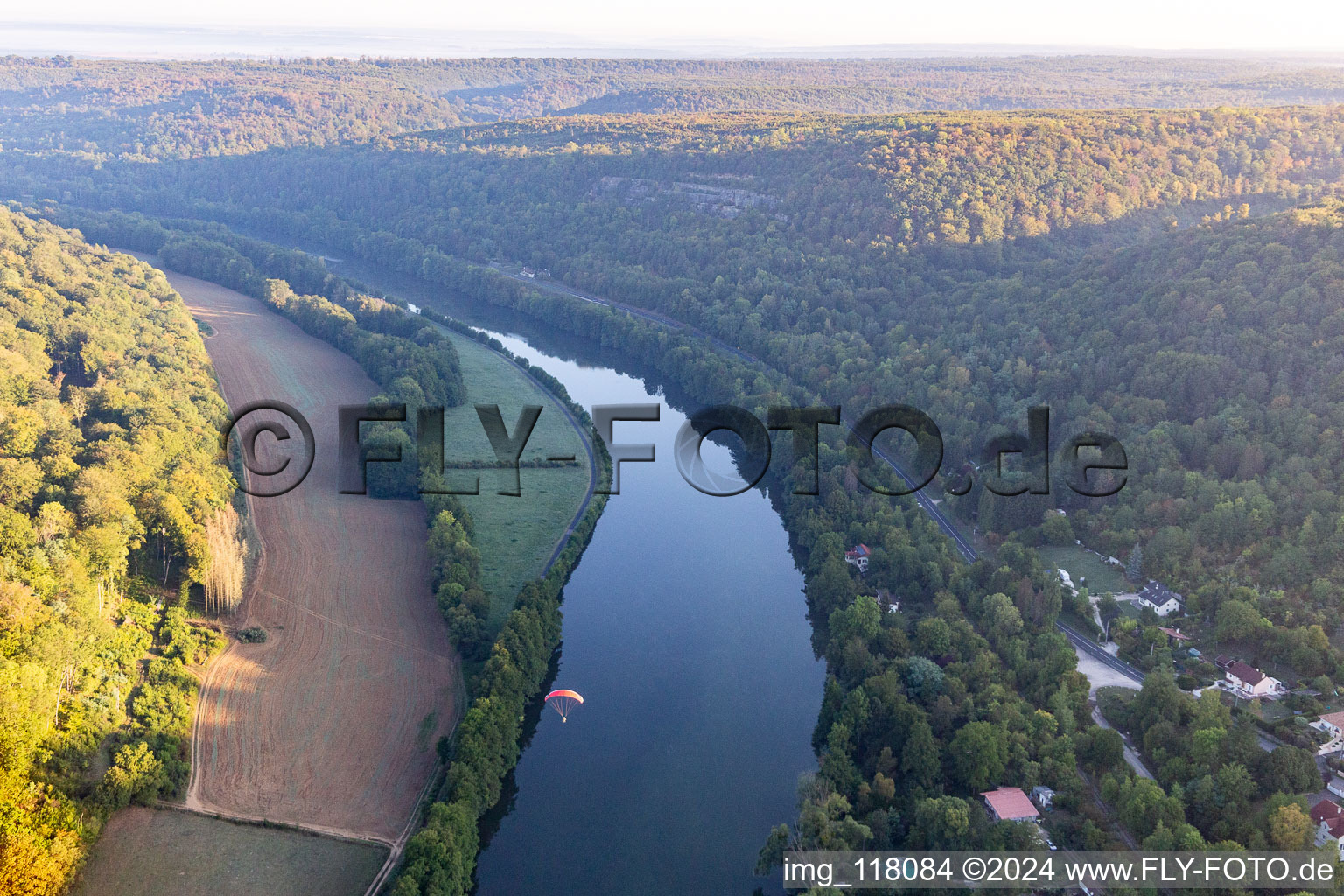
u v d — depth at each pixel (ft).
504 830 452.35
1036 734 460.14
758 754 501.56
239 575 564.30
